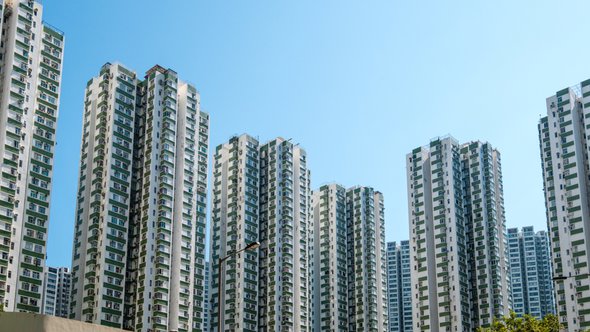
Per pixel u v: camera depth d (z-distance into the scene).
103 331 54.53
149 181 140.88
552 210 150.62
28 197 116.81
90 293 130.00
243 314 160.88
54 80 126.25
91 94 147.75
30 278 113.88
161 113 147.25
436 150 178.25
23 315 48.78
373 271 198.75
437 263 169.12
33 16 124.38
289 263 169.75
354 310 194.00
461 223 171.88
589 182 148.25
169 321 136.50
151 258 136.62
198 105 155.62
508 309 168.12
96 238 134.00
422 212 173.88
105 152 140.12
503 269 172.75
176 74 152.25
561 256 146.12
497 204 179.62
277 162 177.12
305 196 180.88
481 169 177.00
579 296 140.62
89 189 139.12
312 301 196.75
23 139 117.94
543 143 156.75
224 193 176.50
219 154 180.50
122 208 137.62
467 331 162.25
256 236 170.62
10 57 118.75
